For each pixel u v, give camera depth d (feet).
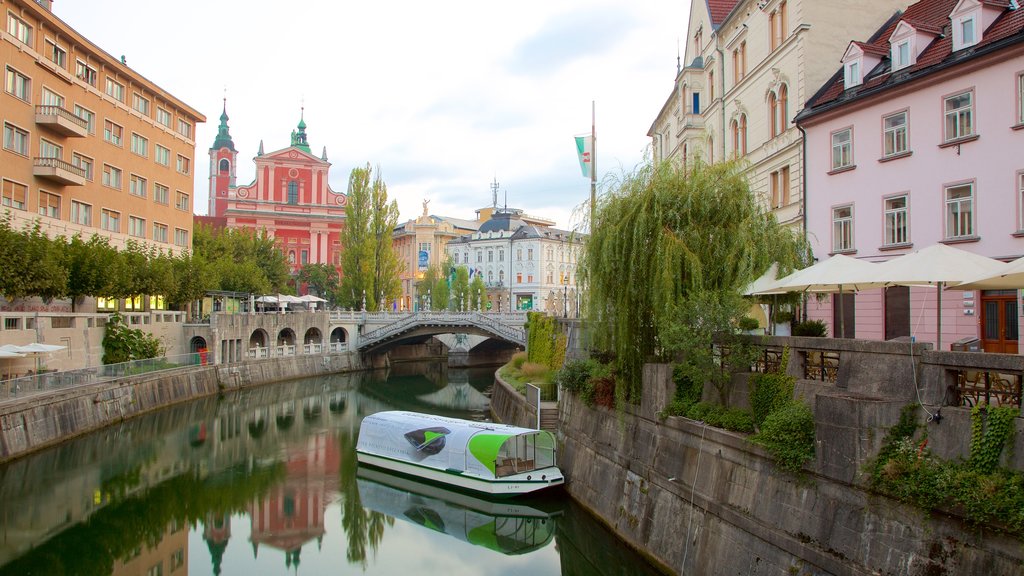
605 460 69.82
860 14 94.68
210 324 171.32
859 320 83.92
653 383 60.44
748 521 44.83
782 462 42.34
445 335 261.03
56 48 143.54
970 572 31.09
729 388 53.67
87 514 78.59
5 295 109.40
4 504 79.77
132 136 172.45
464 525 77.51
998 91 67.87
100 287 130.72
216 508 82.48
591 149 113.09
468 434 88.38
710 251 62.18
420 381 206.08
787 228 69.41
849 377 41.22
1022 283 41.34
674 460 56.18
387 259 253.65
